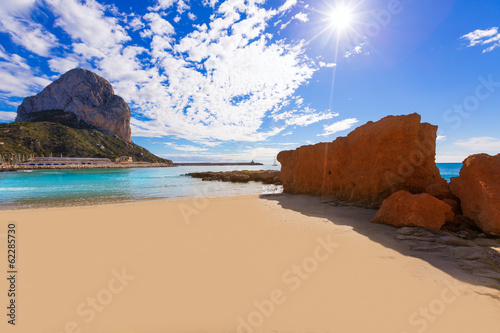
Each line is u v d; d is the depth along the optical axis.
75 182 34.00
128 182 34.41
